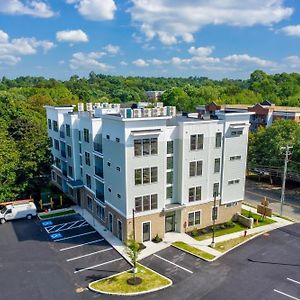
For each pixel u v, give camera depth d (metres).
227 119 35.47
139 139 30.47
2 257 30.12
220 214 37.94
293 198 48.75
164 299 23.80
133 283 25.64
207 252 30.95
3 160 42.91
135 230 32.22
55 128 50.38
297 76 156.25
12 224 37.94
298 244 33.03
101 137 36.47
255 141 57.03
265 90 138.62
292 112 73.62
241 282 26.02
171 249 31.62
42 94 115.06
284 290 24.98
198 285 25.58
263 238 34.38
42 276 26.92
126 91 169.12
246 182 57.41
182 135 33.00
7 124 57.50
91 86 182.62
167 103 136.88
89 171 39.88
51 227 37.06
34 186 46.22
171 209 33.66
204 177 35.50
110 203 34.72
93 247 32.09
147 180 31.80
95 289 24.89
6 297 24.12
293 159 51.09
